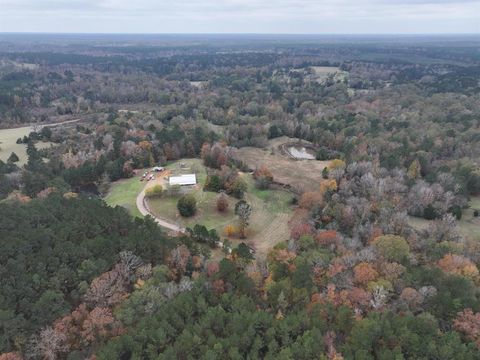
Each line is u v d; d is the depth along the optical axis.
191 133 193.12
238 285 78.12
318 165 170.38
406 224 107.12
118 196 134.88
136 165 159.88
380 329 64.12
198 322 69.19
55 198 104.62
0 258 74.81
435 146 179.00
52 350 65.56
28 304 69.88
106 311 71.50
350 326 67.44
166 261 88.50
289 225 116.44
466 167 149.12
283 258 87.69
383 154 170.50
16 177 139.50
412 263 89.56
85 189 148.12
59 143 199.38
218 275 80.12
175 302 71.31
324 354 62.28
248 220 121.44
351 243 96.00
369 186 128.75
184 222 119.38
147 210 125.06
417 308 73.12
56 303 71.50
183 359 63.19
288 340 65.12
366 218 112.88
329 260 86.38
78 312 71.75
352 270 83.25
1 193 132.00
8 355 62.47
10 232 81.12
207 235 104.44
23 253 77.19
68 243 81.19
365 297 74.12
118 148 167.00
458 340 62.25
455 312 69.88
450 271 83.00
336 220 114.06
